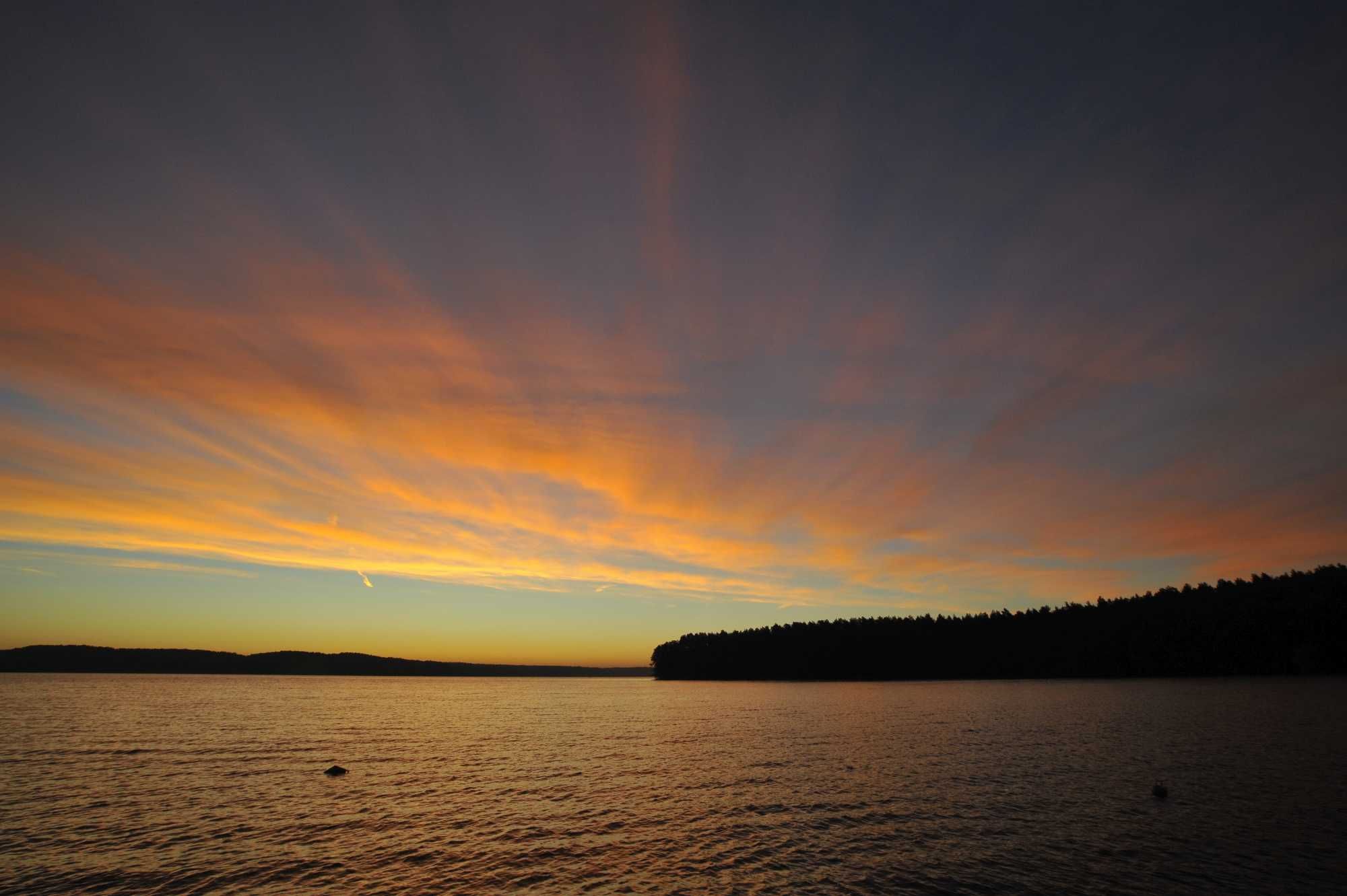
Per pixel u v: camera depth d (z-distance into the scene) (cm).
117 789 4756
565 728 9412
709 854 3216
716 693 19300
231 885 2850
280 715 11325
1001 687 17338
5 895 2748
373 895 2734
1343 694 10900
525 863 3120
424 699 17938
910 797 4316
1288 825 3503
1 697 14462
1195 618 18188
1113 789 4409
